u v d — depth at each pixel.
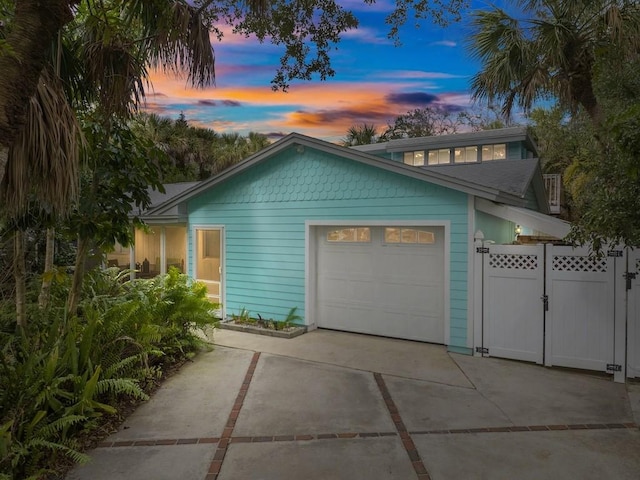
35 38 2.68
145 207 6.04
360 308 8.18
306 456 3.81
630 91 9.98
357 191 7.94
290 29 5.36
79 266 5.50
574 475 3.50
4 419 3.66
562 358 6.05
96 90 4.65
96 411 4.53
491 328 6.62
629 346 5.61
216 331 8.45
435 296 7.41
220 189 9.72
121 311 5.57
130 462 3.72
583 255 5.90
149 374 5.46
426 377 5.82
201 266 10.15
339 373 5.99
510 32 8.17
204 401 5.04
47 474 3.52
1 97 2.53
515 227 9.84
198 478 3.48
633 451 3.88
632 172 3.39
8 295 7.43
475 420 4.53
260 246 9.16
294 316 8.55
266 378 5.80
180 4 4.48
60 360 4.41
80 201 5.30
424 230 7.50
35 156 2.97
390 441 4.08
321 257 8.60
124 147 5.58
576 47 7.86
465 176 9.58
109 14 4.77
